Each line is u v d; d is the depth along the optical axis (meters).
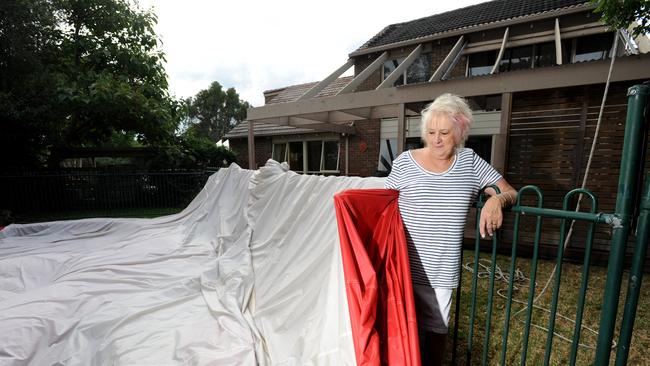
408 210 1.59
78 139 9.34
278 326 2.37
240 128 13.24
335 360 1.65
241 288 2.98
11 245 4.44
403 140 5.32
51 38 7.83
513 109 4.68
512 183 4.76
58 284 3.08
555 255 4.29
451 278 1.59
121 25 9.38
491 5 8.70
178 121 10.76
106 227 5.27
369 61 9.23
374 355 1.15
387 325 1.35
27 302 2.69
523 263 4.20
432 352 1.73
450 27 8.02
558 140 4.40
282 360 2.02
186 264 3.79
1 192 7.36
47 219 7.29
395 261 1.50
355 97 5.73
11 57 6.74
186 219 5.66
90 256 3.91
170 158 9.52
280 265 2.98
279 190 3.81
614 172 4.07
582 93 4.20
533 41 6.65
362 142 9.58
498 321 2.78
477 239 1.64
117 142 14.59
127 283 3.23
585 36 6.27
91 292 2.94
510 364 2.21
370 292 1.24
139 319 2.56
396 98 5.29
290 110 6.55
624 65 3.47
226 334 2.33
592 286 3.44
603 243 4.08
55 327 2.35
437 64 8.07
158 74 10.35
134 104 8.53
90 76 8.32
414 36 8.51
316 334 2.02
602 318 1.25
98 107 7.92
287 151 11.79
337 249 1.92
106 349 2.17
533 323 2.72
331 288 1.85
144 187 8.69
